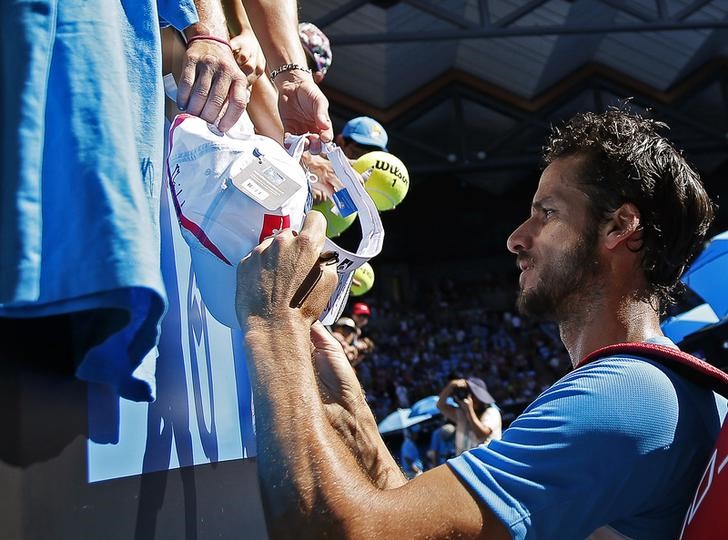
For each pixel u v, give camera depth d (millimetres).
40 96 642
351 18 18344
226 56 986
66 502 722
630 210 1217
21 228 613
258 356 948
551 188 1274
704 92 21844
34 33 649
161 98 812
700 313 4738
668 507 1048
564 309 1248
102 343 682
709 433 1078
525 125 22078
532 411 1064
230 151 992
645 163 1221
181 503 1054
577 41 19922
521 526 956
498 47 20078
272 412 926
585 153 1259
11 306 625
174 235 1177
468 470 977
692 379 1105
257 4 1423
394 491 942
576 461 997
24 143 626
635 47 20500
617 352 1121
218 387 1312
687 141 22422
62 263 642
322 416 945
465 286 25891
